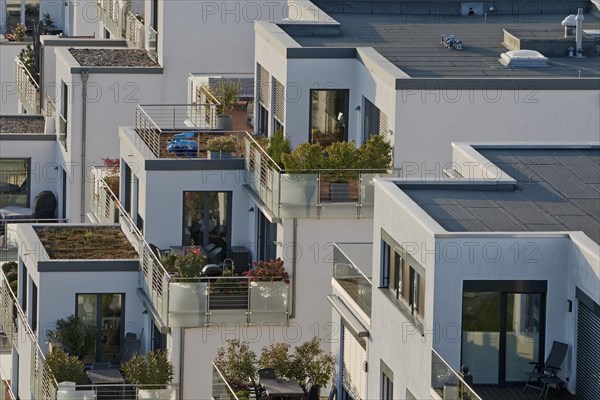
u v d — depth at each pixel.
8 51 116.06
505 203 55.47
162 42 95.19
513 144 61.91
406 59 73.81
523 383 51.28
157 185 72.25
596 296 49.12
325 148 71.19
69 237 75.62
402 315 53.62
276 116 76.56
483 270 50.41
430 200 55.38
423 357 51.44
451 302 50.47
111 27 110.06
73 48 100.12
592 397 49.97
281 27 79.25
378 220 56.69
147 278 69.19
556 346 50.81
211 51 95.94
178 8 95.25
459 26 82.69
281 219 67.94
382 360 56.44
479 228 52.72
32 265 72.25
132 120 94.19
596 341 49.66
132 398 65.56
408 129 68.31
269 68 77.50
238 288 67.19
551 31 80.62
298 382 64.56
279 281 67.44
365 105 73.06
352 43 77.25
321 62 73.69
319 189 67.81
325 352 66.75
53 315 70.31
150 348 70.56
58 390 64.31
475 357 50.94
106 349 70.38
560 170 59.28
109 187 82.50
